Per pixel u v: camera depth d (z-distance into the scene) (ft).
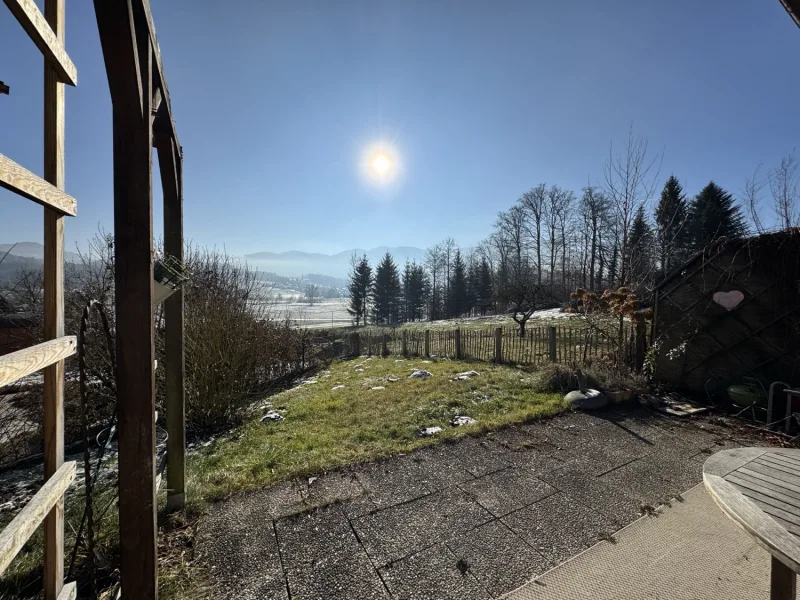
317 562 7.40
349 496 9.84
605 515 8.87
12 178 3.51
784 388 15.20
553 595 6.46
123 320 5.03
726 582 6.66
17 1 3.44
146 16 5.30
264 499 9.77
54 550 4.94
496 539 8.02
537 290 62.69
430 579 6.92
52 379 4.90
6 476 13.88
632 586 6.62
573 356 23.36
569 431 14.39
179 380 9.49
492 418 15.65
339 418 17.29
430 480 10.66
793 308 15.52
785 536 4.72
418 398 19.81
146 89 5.23
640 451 12.60
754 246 16.70
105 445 7.21
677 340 19.75
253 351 21.20
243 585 6.82
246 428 17.04
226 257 23.72
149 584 5.24
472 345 34.40
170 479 9.40
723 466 6.70
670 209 66.13
